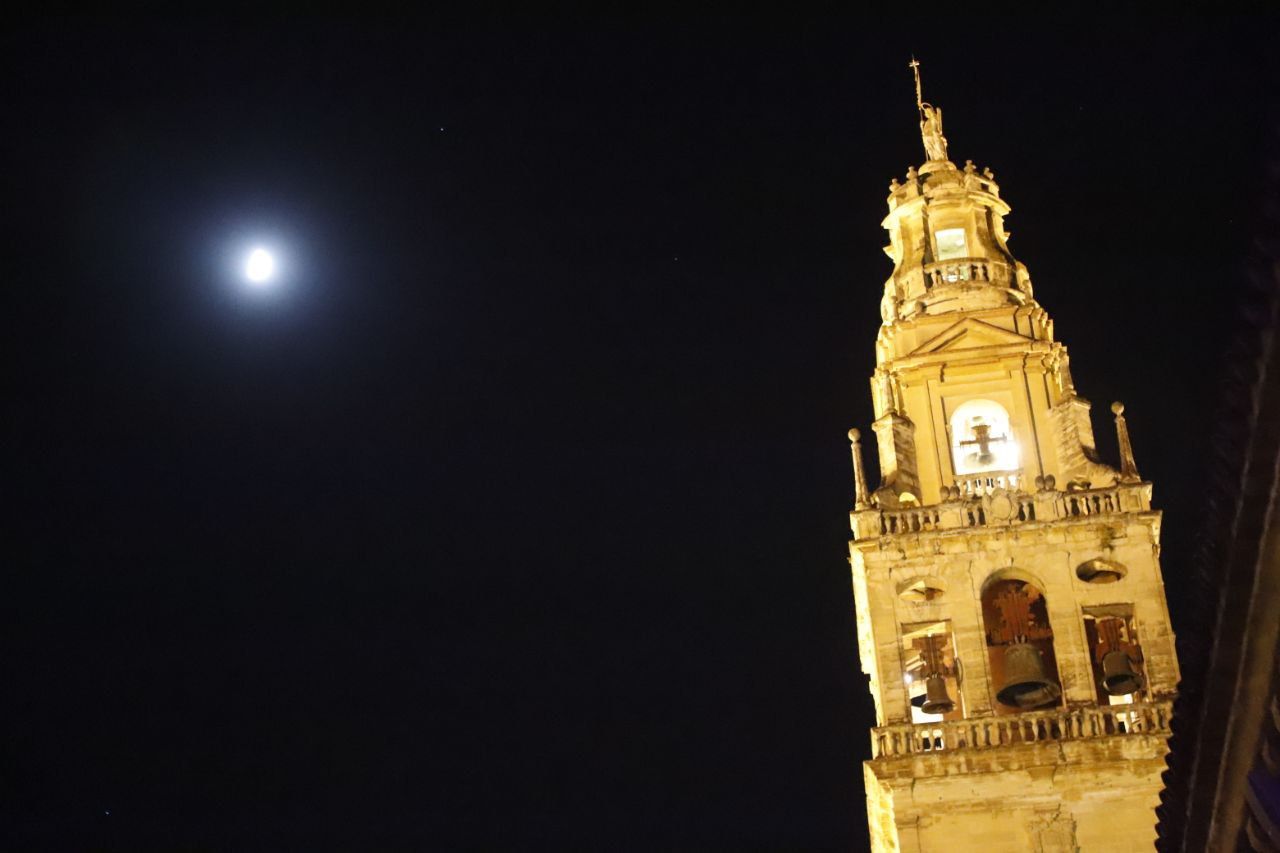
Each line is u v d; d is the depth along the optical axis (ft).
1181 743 109.60
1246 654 99.04
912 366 228.43
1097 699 206.59
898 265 243.19
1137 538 209.97
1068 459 220.84
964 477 221.46
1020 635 209.87
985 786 196.44
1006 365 228.02
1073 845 192.95
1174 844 121.49
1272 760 101.60
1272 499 90.27
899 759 197.88
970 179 245.24
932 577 210.18
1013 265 238.48
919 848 194.08
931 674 205.46
